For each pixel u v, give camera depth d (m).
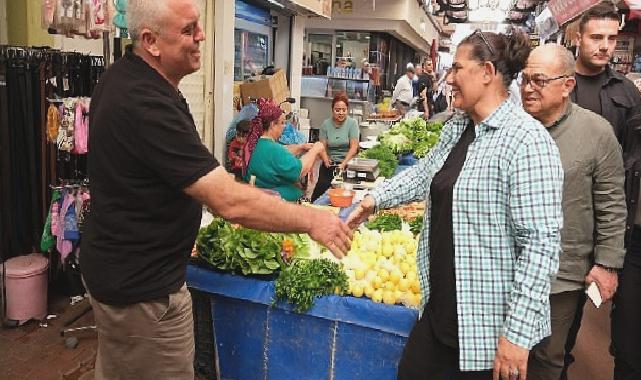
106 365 2.04
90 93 4.20
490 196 1.74
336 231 2.03
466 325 1.79
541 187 1.66
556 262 1.67
